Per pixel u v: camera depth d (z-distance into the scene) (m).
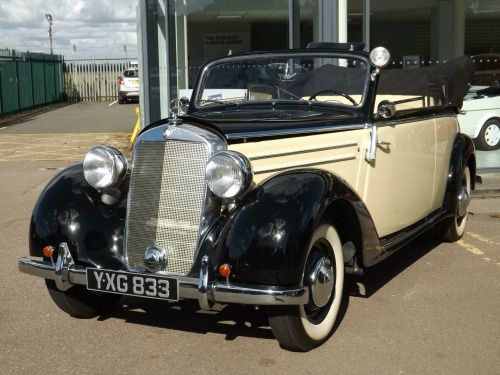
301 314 3.62
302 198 3.53
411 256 5.73
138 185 3.77
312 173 3.75
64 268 3.81
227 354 3.77
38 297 4.79
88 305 4.31
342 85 4.62
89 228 3.90
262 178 3.85
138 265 3.76
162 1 10.92
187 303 4.65
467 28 9.78
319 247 3.82
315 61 4.78
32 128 18.42
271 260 3.39
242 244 3.43
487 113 9.14
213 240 3.59
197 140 3.62
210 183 3.54
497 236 6.34
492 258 5.61
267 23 10.59
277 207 3.50
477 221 6.97
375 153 4.45
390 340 3.92
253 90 4.99
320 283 3.70
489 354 3.69
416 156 5.10
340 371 3.51
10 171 10.73
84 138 15.57
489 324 4.13
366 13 9.69
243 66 5.01
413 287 4.89
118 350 3.85
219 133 3.70
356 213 3.94
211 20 10.85
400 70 5.48
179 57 11.03
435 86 5.45
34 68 25.75
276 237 3.41
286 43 10.46
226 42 10.91
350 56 4.62
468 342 3.86
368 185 4.48
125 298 4.78
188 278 3.55
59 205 3.99
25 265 3.94
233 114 4.57
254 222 3.47
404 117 4.88
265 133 3.87
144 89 11.20
